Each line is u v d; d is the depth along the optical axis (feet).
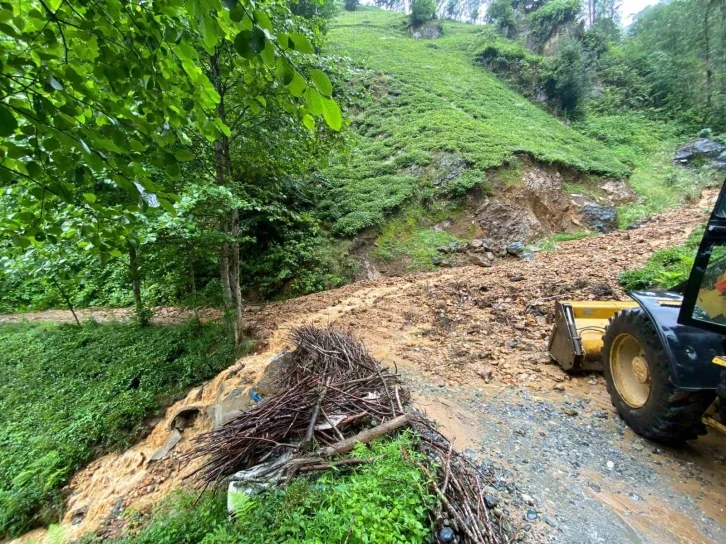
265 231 37.58
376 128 56.54
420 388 12.17
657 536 6.63
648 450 8.90
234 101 17.85
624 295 17.87
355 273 36.06
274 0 15.81
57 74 4.03
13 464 16.52
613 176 48.70
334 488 6.31
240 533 6.14
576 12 85.40
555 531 6.63
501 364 13.56
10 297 40.86
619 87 79.15
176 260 25.14
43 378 23.53
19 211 5.73
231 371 17.26
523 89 76.33
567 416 10.37
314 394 9.34
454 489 6.80
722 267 7.29
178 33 4.45
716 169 51.11
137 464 14.90
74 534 12.21
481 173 41.75
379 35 102.78
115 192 12.59
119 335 27.68
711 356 7.67
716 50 69.26
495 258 35.99
